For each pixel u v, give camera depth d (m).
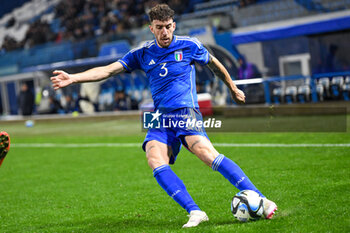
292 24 51.47
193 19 56.91
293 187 15.79
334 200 13.42
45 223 14.27
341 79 44.50
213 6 68.25
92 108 66.06
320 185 15.60
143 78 59.91
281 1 52.28
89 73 11.88
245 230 10.77
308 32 47.75
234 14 55.47
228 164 11.78
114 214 14.68
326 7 49.28
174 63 12.15
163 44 12.02
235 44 53.16
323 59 48.97
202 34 55.91
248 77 53.53
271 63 53.59
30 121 63.94
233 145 27.42
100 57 66.19
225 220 12.41
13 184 21.95
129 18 76.75
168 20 11.74
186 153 26.27
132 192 17.86
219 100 49.00
